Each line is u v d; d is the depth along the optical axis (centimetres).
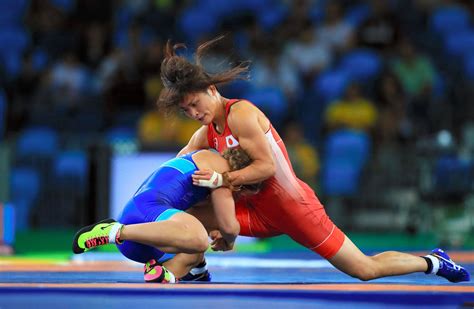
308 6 4234
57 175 3177
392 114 3550
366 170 3288
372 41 4078
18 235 3103
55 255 2627
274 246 3155
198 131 1681
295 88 3866
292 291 1286
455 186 3244
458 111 3731
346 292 1268
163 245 1488
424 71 3925
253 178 1545
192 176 1534
